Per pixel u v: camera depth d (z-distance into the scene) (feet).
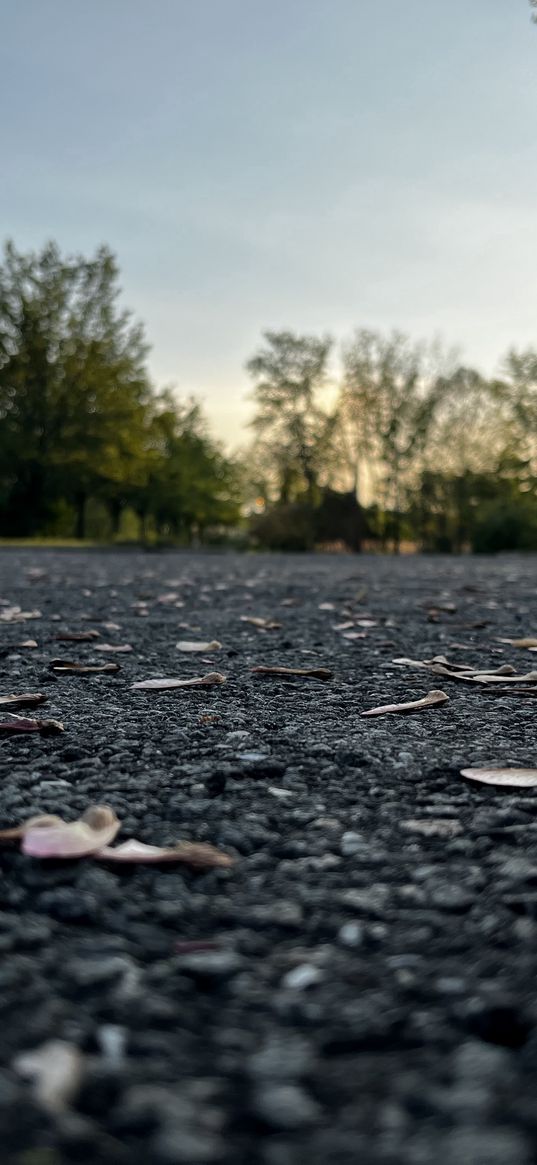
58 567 4.37
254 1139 0.25
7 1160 0.23
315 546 14.74
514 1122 0.25
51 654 1.27
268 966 0.35
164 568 4.35
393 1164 0.23
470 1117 0.25
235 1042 0.29
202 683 0.99
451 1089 0.27
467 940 0.37
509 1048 0.29
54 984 0.33
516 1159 0.24
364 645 1.39
